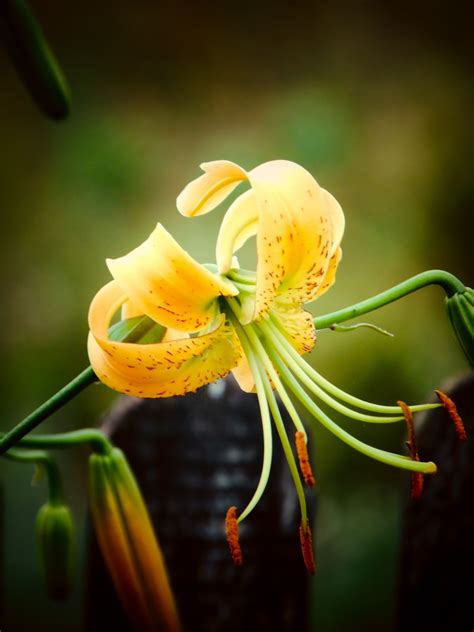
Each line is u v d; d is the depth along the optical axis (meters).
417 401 0.78
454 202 0.92
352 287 0.85
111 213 0.88
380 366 0.79
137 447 0.40
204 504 0.40
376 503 0.73
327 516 0.73
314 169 0.92
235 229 0.32
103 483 0.35
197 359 0.31
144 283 0.30
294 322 0.33
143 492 0.40
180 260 0.30
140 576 0.35
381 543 0.70
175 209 0.88
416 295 0.84
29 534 0.71
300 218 0.30
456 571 0.39
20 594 0.69
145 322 0.31
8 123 0.92
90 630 0.39
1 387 0.80
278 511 0.40
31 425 0.32
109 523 0.35
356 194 0.91
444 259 0.89
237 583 0.39
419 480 0.32
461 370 0.81
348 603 0.68
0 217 0.87
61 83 0.35
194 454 0.40
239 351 0.33
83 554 0.71
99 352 0.31
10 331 0.83
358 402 0.33
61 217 0.88
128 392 0.31
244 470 0.40
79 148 0.92
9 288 0.85
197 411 0.40
